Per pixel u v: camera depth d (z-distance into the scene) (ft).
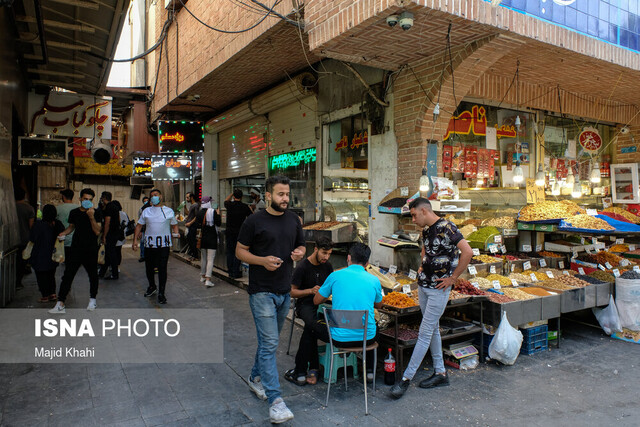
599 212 22.02
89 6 22.79
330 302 15.16
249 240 11.56
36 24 25.18
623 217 21.80
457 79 17.90
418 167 19.15
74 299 23.49
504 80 21.56
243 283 26.14
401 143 20.04
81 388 12.85
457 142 21.72
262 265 11.24
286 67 26.43
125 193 71.20
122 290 25.89
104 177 69.62
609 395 12.91
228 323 19.52
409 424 11.14
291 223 12.15
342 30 15.49
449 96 18.71
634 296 17.81
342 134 25.02
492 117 22.94
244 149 37.01
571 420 11.42
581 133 27.07
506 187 23.32
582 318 20.79
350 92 23.41
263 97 30.55
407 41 16.40
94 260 20.77
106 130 34.76
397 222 20.33
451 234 12.85
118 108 48.96
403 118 19.80
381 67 19.72
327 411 11.80
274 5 18.86
